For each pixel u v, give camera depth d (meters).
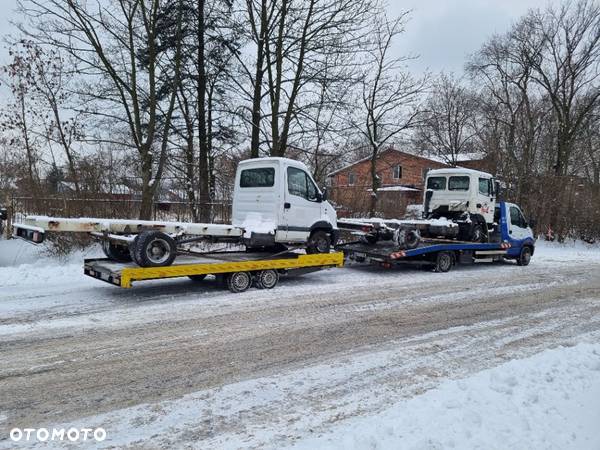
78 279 9.57
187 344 5.78
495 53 31.84
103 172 14.20
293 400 4.33
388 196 22.23
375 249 12.34
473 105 34.03
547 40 29.53
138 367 5.00
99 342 5.74
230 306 7.72
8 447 3.40
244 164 10.47
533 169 28.61
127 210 13.99
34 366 4.93
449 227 13.10
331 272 12.04
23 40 13.55
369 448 3.41
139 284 9.36
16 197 14.82
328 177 23.98
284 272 9.62
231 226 9.11
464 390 4.54
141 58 14.68
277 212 9.70
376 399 4.39
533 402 4.30
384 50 19.33
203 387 4.55
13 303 7.48
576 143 30.98
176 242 8.30
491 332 6.77
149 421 3.86
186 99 17.86
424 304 8.44
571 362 5.34
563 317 7.80
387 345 6.01
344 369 5.13
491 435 3.65
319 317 7.26
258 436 3.64
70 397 4.25
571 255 19.16
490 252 13.83
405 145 27.09
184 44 15.57
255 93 16.69
